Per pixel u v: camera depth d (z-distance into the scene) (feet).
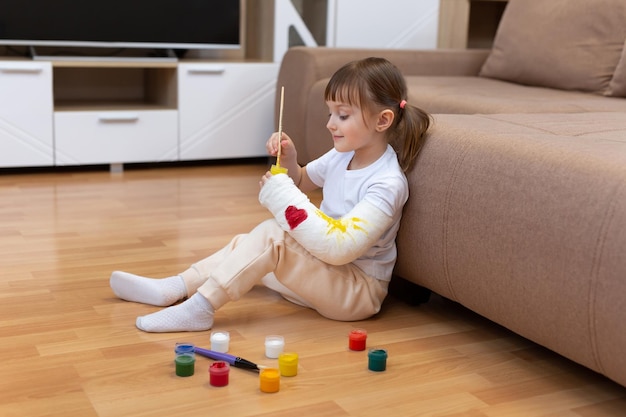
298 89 9.44
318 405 4.23
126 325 5.21
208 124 10.53
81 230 7.42
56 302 5.58
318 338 5.12
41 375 4.46
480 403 4.33
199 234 7.41
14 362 4.61
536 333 4.58
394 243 5.54
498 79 9.71
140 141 10.23
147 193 9.02
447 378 4.63
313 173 5.76
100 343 4.91
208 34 10.73
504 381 4.62
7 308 5.44
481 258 4.81
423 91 8.18
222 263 5.16
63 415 4.02
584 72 8.61
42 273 6.19
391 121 5.20
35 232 7.30
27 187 9.14
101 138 10.02
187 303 5.14
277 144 5.61
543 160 4.47
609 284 4.00
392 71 5.22
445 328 5.41
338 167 5.57
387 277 5.51
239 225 7.77
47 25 9.88
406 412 4.19
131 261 6.56
